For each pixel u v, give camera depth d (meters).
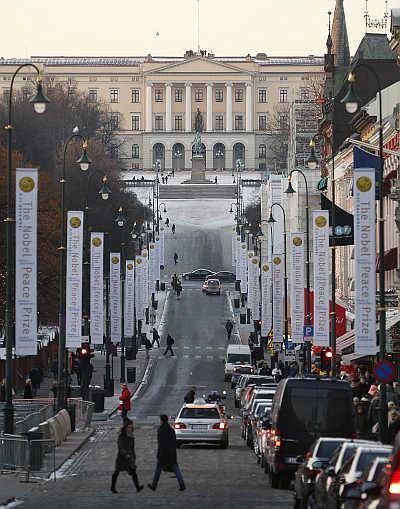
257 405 132.50
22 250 120.25
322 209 159.38
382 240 116.44
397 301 176.12
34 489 95.19
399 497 46.19
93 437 147.88
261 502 85.69
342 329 193.38
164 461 94.12
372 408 119.12
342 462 69.94
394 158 182.88
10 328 112.94
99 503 85.31
